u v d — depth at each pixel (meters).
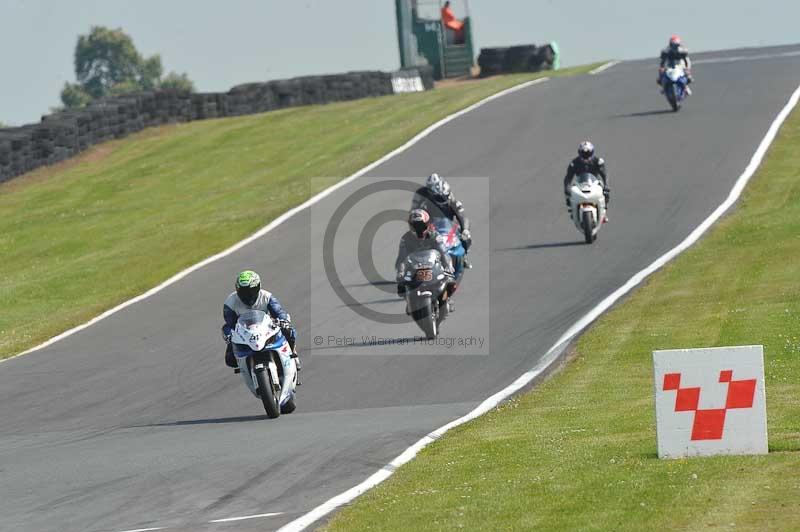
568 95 143.88
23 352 66.94
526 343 58.34
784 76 140.75
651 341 55.56
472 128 127.69
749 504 26.91
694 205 88.38
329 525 29.00
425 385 52.12
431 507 29.62
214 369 58.66
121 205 115.88
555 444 36.50
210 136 148.00
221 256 87.69
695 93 134.62
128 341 66.81
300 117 155.62
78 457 41.28
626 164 103.88
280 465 36.66
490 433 39.81
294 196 106.62
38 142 135.00
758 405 32.50
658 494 28.53
